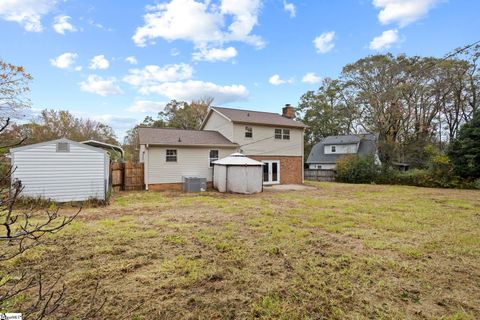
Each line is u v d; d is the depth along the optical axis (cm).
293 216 726
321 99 3331
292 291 314
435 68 1992
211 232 555
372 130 2409
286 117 1942
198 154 1432
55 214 185
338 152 2736
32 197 792
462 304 290
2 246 450
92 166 912
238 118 1573
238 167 1270
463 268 387
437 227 617
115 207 854
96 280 334
